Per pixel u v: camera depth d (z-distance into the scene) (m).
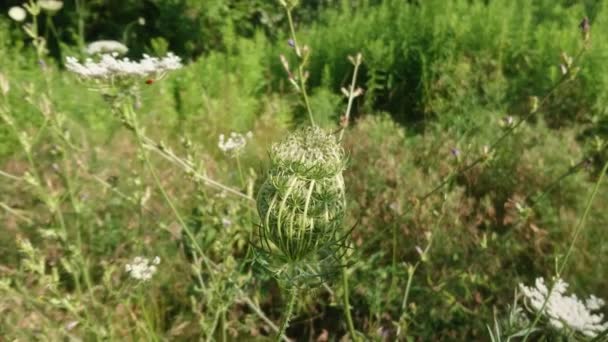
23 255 3.37
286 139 2.12
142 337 3.32
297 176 2.06
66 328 2.84
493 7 7.88
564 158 4.63
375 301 3.37
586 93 6.24
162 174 4.56
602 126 5.88
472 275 3.44
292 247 2.15
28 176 2.81
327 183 2.10
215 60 7.59
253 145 5.34
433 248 3.89
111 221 3.88
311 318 3.49
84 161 4.06
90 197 3.98
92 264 3.66
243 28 9.67
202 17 9.45
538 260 3.81
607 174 4.79
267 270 2.27
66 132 2.98
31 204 4.00
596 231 3.97
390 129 5.76
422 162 5.09
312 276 2.21
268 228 2.16
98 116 5.77
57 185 4.03
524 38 7.27
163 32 9.82
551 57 6.75
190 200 4.32
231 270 2.96
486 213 4.33
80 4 10.03
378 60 7.17
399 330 3.11
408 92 7.37
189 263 3.65
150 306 3.59
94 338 3.14
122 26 10.28
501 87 6.43
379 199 4.27
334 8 9.80
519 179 4.57
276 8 9.69
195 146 3.10
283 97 7.09
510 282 3.60
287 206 2.10
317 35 8.17
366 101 6.90
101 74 2.55
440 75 6.93
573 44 6.62
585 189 4.30
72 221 3.73
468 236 3.93
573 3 9.00
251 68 7.27
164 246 3.79
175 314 3.70
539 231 3.73
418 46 7.22
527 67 7.23
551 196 4.38
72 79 6.35
